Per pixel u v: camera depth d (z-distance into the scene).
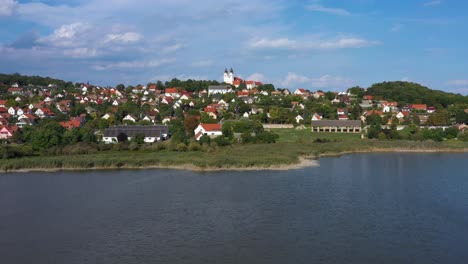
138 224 77.75
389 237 70.69
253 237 71.00
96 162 131.38
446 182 108.69
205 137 166.50
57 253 66.00
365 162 140.12
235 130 192.38
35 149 152.38
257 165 128.25
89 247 68.00
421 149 170.00
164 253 65.19
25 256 65.19
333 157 151.62
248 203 89.75
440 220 78.75
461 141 182.62
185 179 113.19
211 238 70.69
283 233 72.56
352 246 67.12
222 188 102.75
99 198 95.12
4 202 93.25
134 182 110.56
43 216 83.25
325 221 78.38
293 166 130.50
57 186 107.38
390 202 90.12
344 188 102.38
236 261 62.09
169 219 80.19
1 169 127.31
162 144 160.62
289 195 95.88
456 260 62.09
